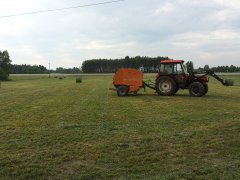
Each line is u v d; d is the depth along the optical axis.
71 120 13.47
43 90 33.28
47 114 15.30
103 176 6.86
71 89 34.28
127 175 6.88
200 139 9.71
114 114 14.98
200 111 15.66
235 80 54.22
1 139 10.09
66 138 10.06
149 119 13.43
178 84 24.28
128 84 24.53
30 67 183.00
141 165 7.48
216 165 7.39
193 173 6.88
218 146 8.91
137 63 128.12
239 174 6.77
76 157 8.13
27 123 12.87
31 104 19.80
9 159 8.02
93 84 45.84
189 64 24.11
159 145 9.12
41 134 10.70
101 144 9.30
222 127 11.41
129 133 10.67
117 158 8.02
